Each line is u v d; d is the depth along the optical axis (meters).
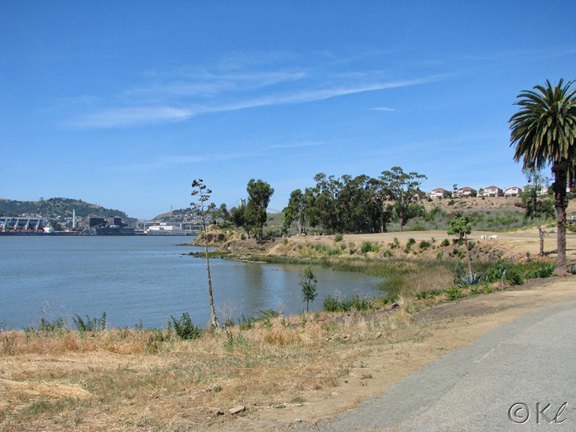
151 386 7.48
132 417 5.78
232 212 102.31
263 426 5.22
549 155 25.98
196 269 57.50
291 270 53.06
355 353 9.46
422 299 22.77
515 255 40.00
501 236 53.94
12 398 6.80
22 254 96.94
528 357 7.61
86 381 8.02
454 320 13.34
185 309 27.42
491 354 8.00
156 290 36.69
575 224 56.59
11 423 5.62
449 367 7.37
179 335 14.80
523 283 23.38
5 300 31.64
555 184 26.47
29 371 8.70
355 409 5.62
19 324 22.73
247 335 13.52
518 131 27.14
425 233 74.31
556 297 16.83
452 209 107.69
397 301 22.48
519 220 87.44
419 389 6.27
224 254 86.88
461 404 5.50
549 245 41.09
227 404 6.19
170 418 5.66
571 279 23.86
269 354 10.73
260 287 37.59
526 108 27.22
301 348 11.53
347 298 26.50
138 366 9.73
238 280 43.38
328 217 97.81
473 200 112.81
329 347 11.30
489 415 5.09
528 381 6.27
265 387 7.00
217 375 8.28
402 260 51.72
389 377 7.10
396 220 104.69
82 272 54.06
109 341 12.48
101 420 5.69
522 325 10.94
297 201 110.62
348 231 103.38
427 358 8.23
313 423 5.20
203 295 33.41
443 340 9.98
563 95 25.88
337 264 53.69
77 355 10.86
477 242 49.31
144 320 24.03
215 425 5.35
